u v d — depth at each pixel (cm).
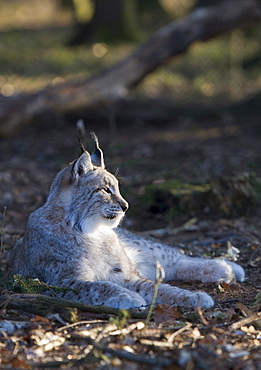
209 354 528
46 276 735
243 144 1662
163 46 1770
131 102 2039
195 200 1190
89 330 585
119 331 584
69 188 756
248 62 2248
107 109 1933
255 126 1845
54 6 4191
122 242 854
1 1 4372
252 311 669
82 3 3133
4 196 1273
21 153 1636
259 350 548
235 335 587
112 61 2677
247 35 2266
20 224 1120
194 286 814
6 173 1439
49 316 607
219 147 1638
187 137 1781
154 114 1956
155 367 499
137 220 1172
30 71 2662
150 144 1702
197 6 2378
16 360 512
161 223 1148
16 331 581
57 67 2697
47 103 1747
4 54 2995
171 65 2305
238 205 1171
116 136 1808
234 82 2180
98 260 748
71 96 1747
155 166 1455
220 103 2059
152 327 595
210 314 641
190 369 492
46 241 739
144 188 1245
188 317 626
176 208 1184
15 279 715
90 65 2673
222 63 2297
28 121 1778
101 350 533
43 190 1338
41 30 3647
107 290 684
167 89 2152
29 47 3164
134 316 627
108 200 761
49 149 1667
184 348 546
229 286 783
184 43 1772
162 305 637
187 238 1050
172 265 859
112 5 2862
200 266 837
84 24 3061
